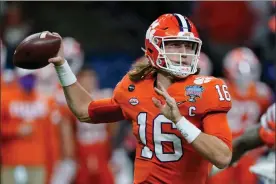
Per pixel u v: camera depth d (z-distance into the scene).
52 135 27.02
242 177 28.47
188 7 36.28
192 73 14.23
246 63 31.59
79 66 29.84
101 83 33.72
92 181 28.86
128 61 34.59
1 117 26.44
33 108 26.66
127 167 29.84
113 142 30.03
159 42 14.25
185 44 14.23
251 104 31.33
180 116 13.57
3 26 35.06
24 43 15.15
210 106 13.99
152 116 14.41
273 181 17.84
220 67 35.62
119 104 14.98
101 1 36.97
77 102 15.70
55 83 28.53
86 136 28.62
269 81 35.31
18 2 35.78
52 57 15.33
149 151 14.59
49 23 36.22
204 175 14.76
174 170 14.45
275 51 35.88
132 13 36.59
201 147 13.52
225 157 13.61
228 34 36.53
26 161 26.62
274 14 36.56
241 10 36.97
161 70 14.43
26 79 26.48
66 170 27.28
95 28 36.34
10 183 26.67
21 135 26.58
